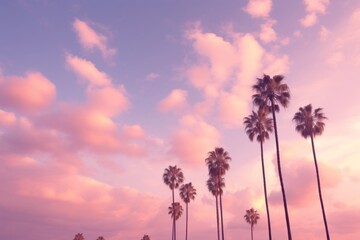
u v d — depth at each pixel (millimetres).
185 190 94250
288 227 37406
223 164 72000
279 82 45188
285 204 38312
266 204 47594
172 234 95625
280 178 39656
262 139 54969
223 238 68062
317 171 52156
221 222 68688
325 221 48688
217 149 72750
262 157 53062
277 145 41469
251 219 111125
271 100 44156
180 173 93125
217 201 73125
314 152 53375
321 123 54625
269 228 45875
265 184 49438
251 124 56156
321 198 50281
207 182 76250
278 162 40562
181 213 100125
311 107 55375
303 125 55281
